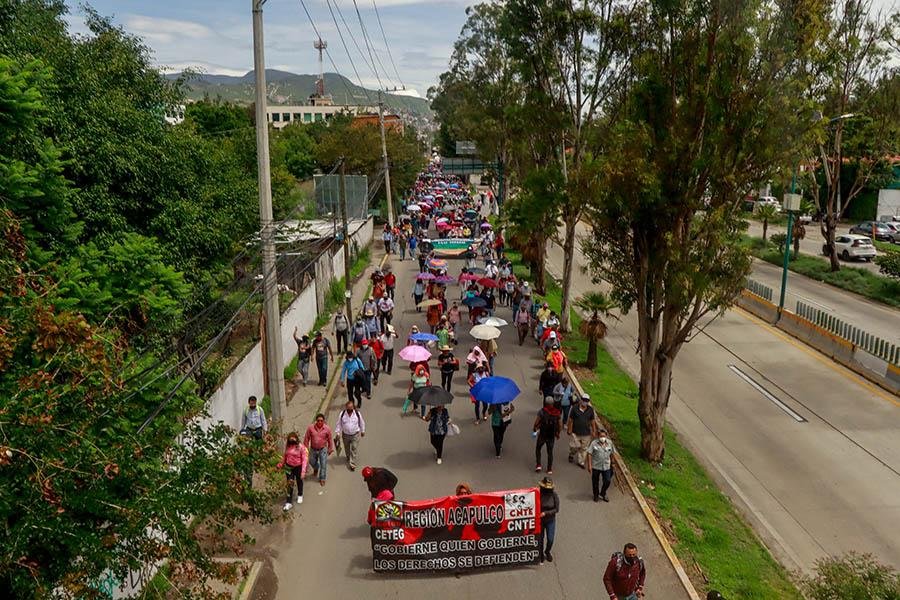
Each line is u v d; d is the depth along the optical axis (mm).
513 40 24969
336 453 15914
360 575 11398
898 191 57906
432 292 28672
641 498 13953
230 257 22219
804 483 15695
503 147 50219
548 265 44656
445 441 16672
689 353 25422
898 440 17922
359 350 20297
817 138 14367
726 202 14367
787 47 13570
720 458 16984
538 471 15047
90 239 15188
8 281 8141
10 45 13609
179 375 12562
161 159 17688
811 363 24281
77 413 7414
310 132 79938
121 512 6668
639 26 20719
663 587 11266
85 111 15969
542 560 11828
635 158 14203
